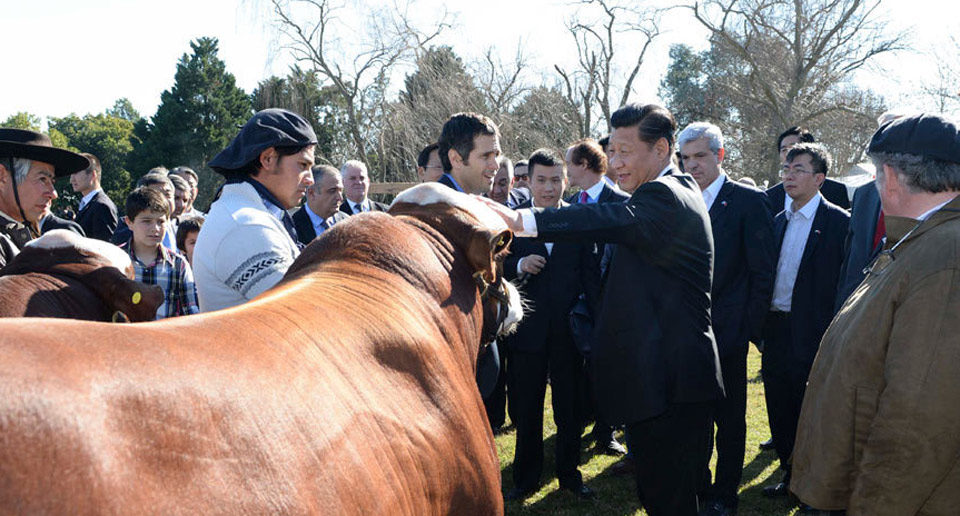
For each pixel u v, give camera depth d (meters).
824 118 26.22
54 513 0.77
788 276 4.97
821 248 4.79
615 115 3.23
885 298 2.18
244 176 2.34
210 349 1.07
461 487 1.58
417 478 1.39
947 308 2.03
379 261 1.71
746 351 4.38
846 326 2.34
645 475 2.99
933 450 2.02
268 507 0.99
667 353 2.88
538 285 4.64
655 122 3.14
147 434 0.89
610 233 2.76
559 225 2.70
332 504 1.10
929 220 2.18
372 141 28.05
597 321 3.08
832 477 2.28
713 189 4.54
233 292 2.16
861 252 4.05
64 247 1.82
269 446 1.03
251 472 0.99
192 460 0.92
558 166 4.98
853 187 10.82
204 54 48.59
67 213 16.12
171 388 0.94
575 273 4.68
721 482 4.41
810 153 4.89
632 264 2.95
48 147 2.64
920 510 2.11
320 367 1.25
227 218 2.18
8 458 0.75
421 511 1.40
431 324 1.71
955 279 2.04
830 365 2.35
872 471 2.11
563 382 4.75
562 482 4.86
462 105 26.88
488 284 2.01
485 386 2.64
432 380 1.57
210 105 47.53
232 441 0.99
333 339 1.36
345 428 1.21
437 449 1.49
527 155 28.44
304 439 1.10
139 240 3.88
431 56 26.94
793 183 4.95
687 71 44.94
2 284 1.68
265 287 2.09
